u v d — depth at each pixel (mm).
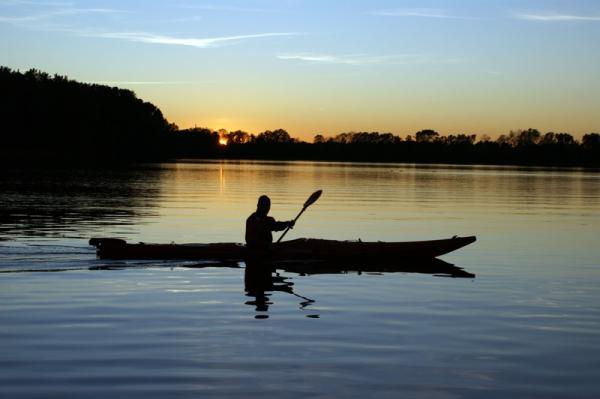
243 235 16641
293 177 56281
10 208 22641
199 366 6273
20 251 13156
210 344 7000
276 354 6684
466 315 8547
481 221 21156
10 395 5496
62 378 5902
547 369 6379
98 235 16078
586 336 7590
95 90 127750
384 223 20094
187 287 10188
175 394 5566
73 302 8945
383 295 9781
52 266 11820
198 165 94250
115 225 18328
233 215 21719
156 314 8320
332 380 5969
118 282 10469
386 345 7074
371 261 13195
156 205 25172
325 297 9586
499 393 5738
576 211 25688
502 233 18109
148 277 10984
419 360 6586
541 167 131625
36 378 5895
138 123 132000
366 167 104500
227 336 7328
